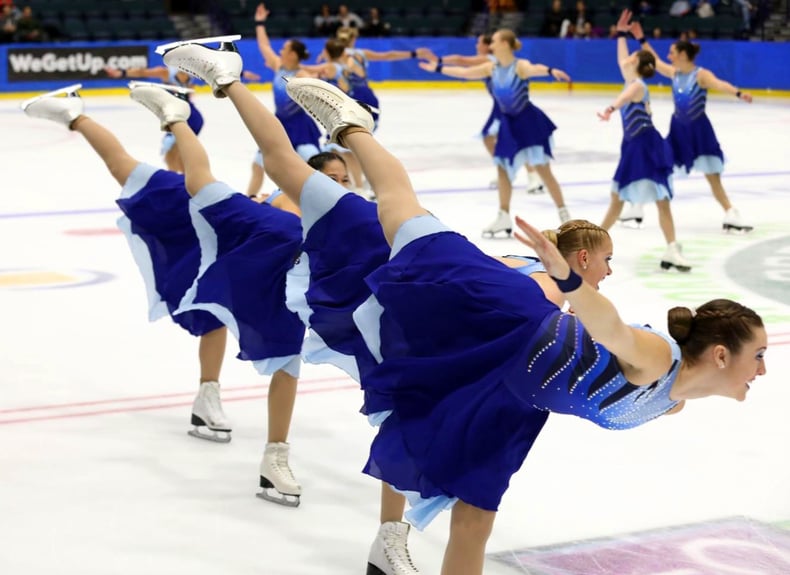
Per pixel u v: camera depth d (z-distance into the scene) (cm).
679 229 1355
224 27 3491
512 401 403
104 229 1312
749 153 2016
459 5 3625
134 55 3203
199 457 625
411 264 422
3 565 487
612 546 512
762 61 3059
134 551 504
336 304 470
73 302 974
